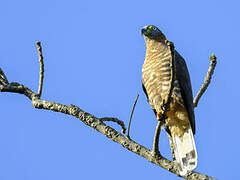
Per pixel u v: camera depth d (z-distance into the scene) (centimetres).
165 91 1107
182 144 1041
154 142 745
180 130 1062
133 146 762
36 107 808
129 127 767
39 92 834
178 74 1117
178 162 757
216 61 1072
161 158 759
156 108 1150
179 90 1090
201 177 731
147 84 1154
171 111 1072
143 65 1175
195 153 993
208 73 1070
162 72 1114
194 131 1105
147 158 760
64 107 783
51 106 793
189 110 1075
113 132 769
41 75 837
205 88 1077
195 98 1084
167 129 1104
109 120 807
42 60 837
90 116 777
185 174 742
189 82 1163
